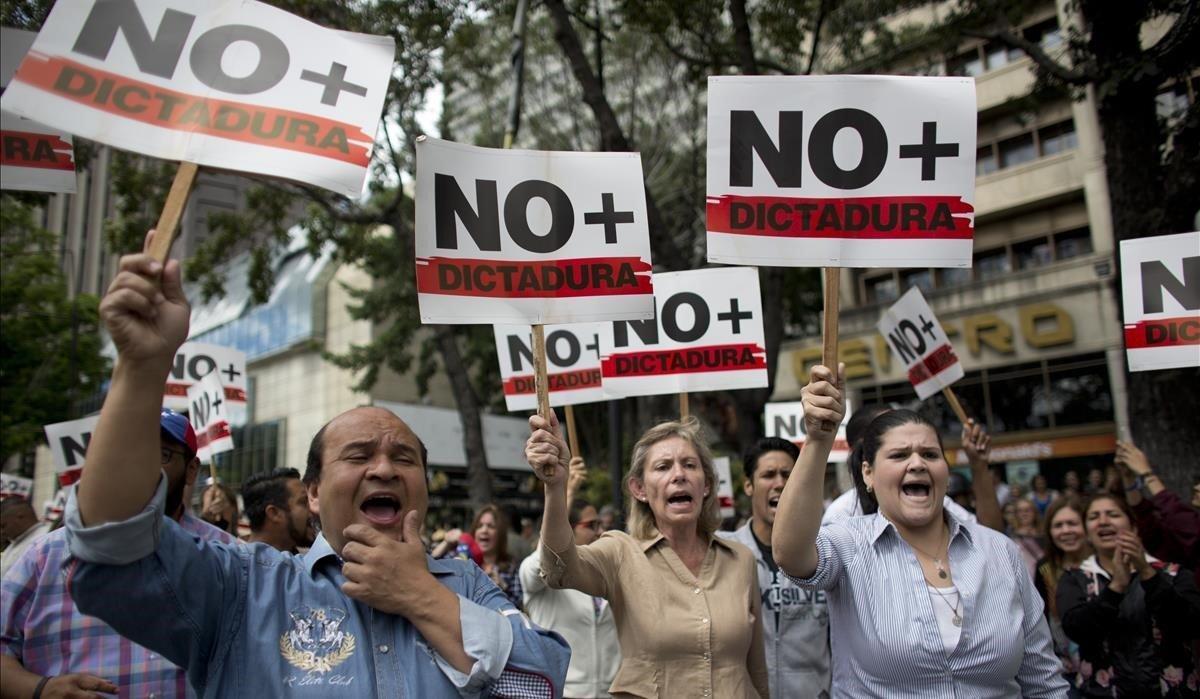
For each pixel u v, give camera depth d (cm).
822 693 402
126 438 174
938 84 307
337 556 214
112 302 172
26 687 239
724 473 735
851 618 302
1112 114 839
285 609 203
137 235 1406
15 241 2289
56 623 253
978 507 507
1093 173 2034
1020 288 2134
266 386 3947
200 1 228
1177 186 765
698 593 338
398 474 218
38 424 2358
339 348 3609
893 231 300
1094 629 434
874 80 307
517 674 202
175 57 222
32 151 314
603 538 357
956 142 304
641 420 1289
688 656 327
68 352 2456
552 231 324
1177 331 404
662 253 1171
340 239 1661
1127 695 425
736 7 1109
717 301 497
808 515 274
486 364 2698
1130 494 613
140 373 175
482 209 316
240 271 4181
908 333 624
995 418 2166
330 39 238
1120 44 827
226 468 3981
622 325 502
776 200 300
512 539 809
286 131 227
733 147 302
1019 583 302
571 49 1147
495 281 313
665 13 1129
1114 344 1969
